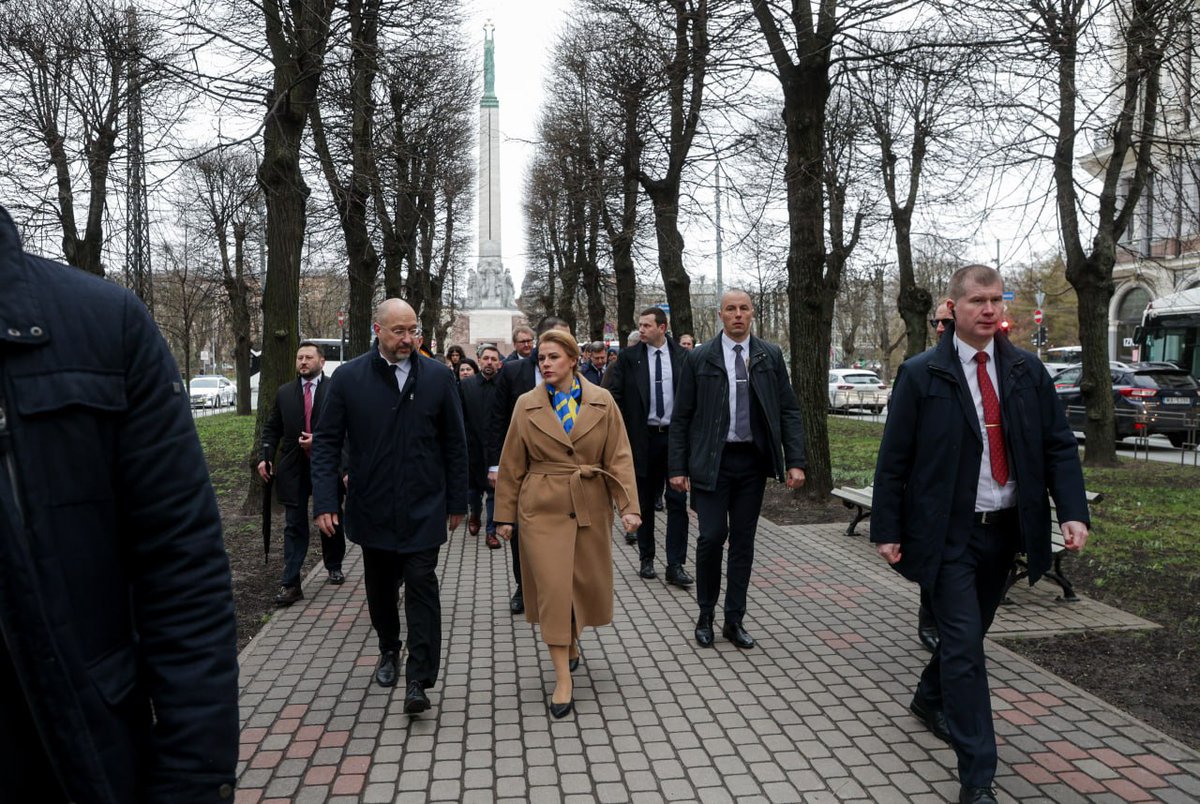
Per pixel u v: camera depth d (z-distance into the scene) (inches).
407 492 175.8
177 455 60.1
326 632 230.7
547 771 147.2
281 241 388.8
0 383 53.1
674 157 600.1
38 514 53.1
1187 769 143.4
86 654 54.9
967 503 136.7
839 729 163.2
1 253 55.4
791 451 207.6
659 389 283.7
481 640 224.2
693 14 402.6
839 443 739.4
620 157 625.0
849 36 356.5
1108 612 234.1
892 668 196.9
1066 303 1756.9
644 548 289.3
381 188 555.5
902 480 142.8
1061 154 420.8
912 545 139.9
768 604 253.0
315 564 314.7
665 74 430.0
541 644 219.9
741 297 208.5
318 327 1843.0
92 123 551.8
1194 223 413.7
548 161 939.3
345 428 184.4
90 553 56.0
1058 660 197.3
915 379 141.1
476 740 160.6
